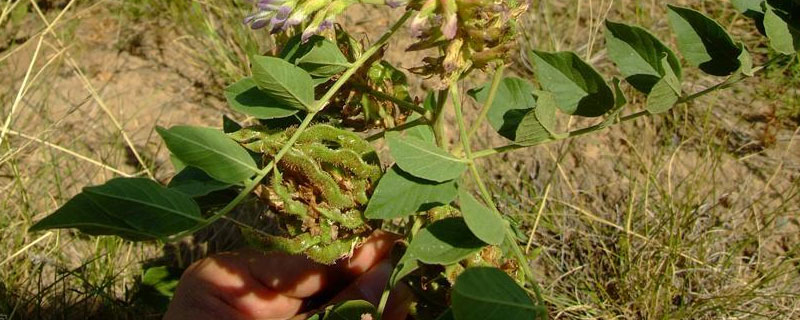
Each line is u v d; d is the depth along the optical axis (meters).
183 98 0.70
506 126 0.32
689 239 0.57
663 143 0.64
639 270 0.55
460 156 0.29
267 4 0.26
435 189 0.26
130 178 0.25
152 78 0.71
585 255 0.58
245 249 0.40
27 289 0.55
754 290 0.55
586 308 0.54
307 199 0.27
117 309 0.54
